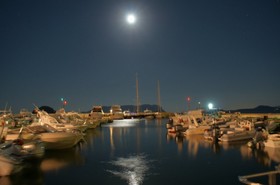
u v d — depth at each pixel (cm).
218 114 7306
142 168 2397
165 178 2078
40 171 2309
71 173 2250
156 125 8431
